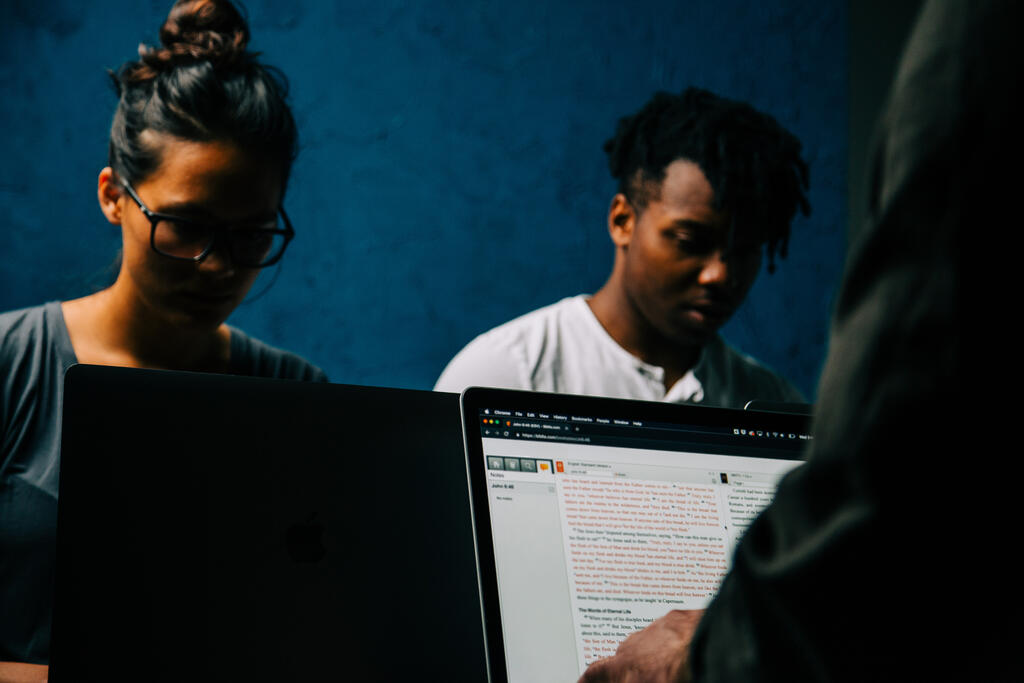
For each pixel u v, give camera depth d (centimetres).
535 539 78
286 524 81
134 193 131
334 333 242
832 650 40
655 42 258
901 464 37
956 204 38
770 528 43
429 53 247
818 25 266
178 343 141
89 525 75
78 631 73
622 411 84
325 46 242
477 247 249
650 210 175
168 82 129
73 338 137
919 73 41
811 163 266
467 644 86
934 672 39
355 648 81
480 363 183
